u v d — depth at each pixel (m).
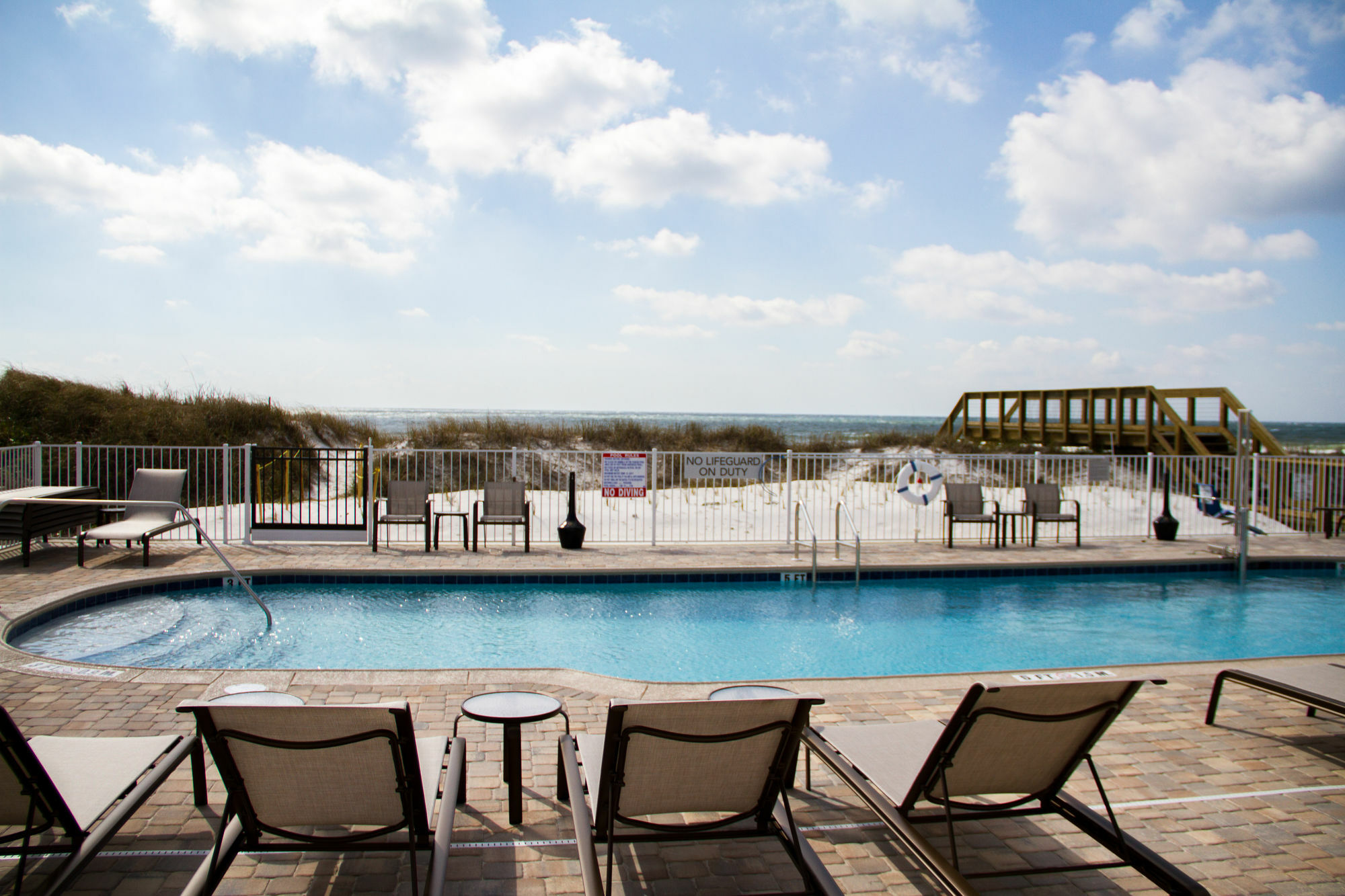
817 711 4.59
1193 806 3.54
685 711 2.45
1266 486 13.70
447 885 2.79
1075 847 3.15
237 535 10.31
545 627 7.23
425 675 5.00
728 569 8.93
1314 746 4.24
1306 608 8.34
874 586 9.06
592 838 2.65
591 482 15.43
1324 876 2.98
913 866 2.99
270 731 2.38
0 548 9.18
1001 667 6.32
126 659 6.02
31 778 2.32
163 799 3.30
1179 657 6.62
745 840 3.17
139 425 14.14
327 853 2.96
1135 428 18.39
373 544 9.55
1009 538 11.66
